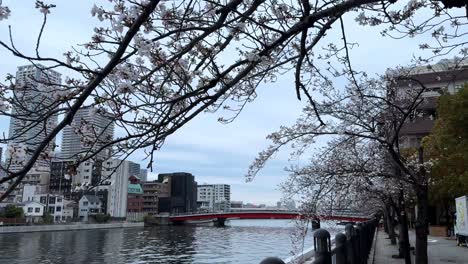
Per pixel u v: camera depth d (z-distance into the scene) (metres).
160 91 3.31
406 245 13.95
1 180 2.48
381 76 10.30
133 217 112.88
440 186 31.98
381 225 47.84
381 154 11.16
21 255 46.97
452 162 30.53
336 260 5.99
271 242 61.09
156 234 83.50
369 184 11.84
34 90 2.91
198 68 3.57
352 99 9.56
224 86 3.64
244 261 39.16
